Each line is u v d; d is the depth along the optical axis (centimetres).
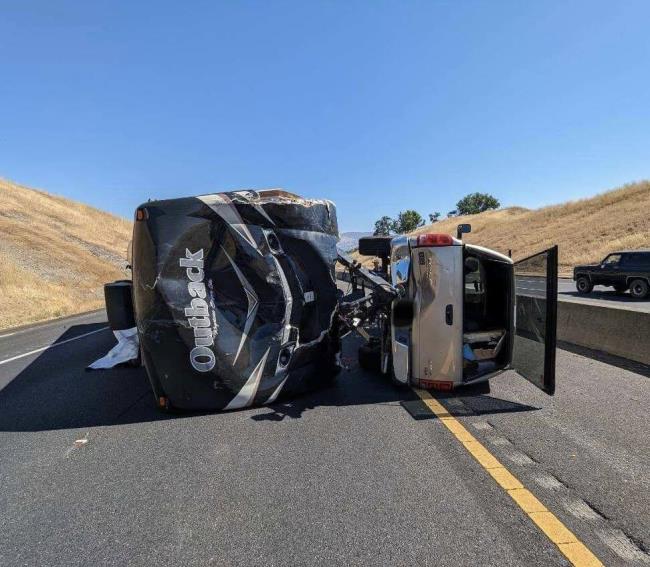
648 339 615
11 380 692
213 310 454
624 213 4156
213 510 299
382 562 241
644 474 328
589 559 238
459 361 502
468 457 362
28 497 326
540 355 479
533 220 5981
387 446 389
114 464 376
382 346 598
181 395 464
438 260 498
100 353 887
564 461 351
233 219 461
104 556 255
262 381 478
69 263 2952
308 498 309
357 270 594
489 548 249
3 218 3366
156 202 454
